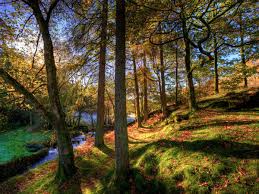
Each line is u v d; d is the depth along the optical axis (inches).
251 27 435.8
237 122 343.3
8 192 350.6
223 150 243.6
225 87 656.4
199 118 435.8
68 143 345.1
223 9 384.8
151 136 477.7
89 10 339.6
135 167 278.2
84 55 415.5
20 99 387.5
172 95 956.6
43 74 419.5
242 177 192.1
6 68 363.3
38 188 339.6
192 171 221.9
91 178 319.3
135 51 504.7
